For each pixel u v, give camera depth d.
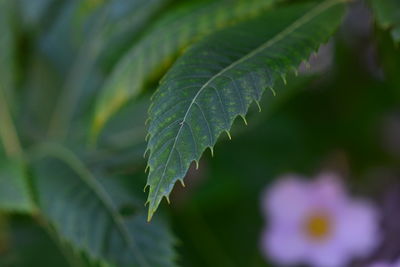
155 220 0.66
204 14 0.64
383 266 0.75
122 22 0.70
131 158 0.69
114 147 0.69
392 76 0.68
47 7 0.74
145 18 0.69
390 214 0.81
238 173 0.79
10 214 0.72
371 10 0.62
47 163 0.69
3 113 0.73
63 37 0.74
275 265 0.79
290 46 0.60
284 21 0.61
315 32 0.61
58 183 0.67
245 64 0.57
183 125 0.53
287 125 0.81
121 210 0.66
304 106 0.81
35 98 0.74
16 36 0.73
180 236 0.77
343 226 0.79
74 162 0.69
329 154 0.82
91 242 0.65
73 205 0.66
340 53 0.79
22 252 0.72
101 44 0.71
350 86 0.80
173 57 0.65
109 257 0.65
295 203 0.80
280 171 0.80
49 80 0.74
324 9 0.62
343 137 0.82
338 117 0.81
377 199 0.82
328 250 0.79
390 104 0.81
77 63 0.74
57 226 0.66
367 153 0.82
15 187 0.67
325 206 0.80
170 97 0.54
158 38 0.65
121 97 0.65
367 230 0.79
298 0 0.64
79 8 0.72
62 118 0.73
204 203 0.78
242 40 0.60
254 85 0.55
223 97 0.54
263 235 0.79
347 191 0.82
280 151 0.80
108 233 0.65
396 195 0.82
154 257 0.65
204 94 0.54
